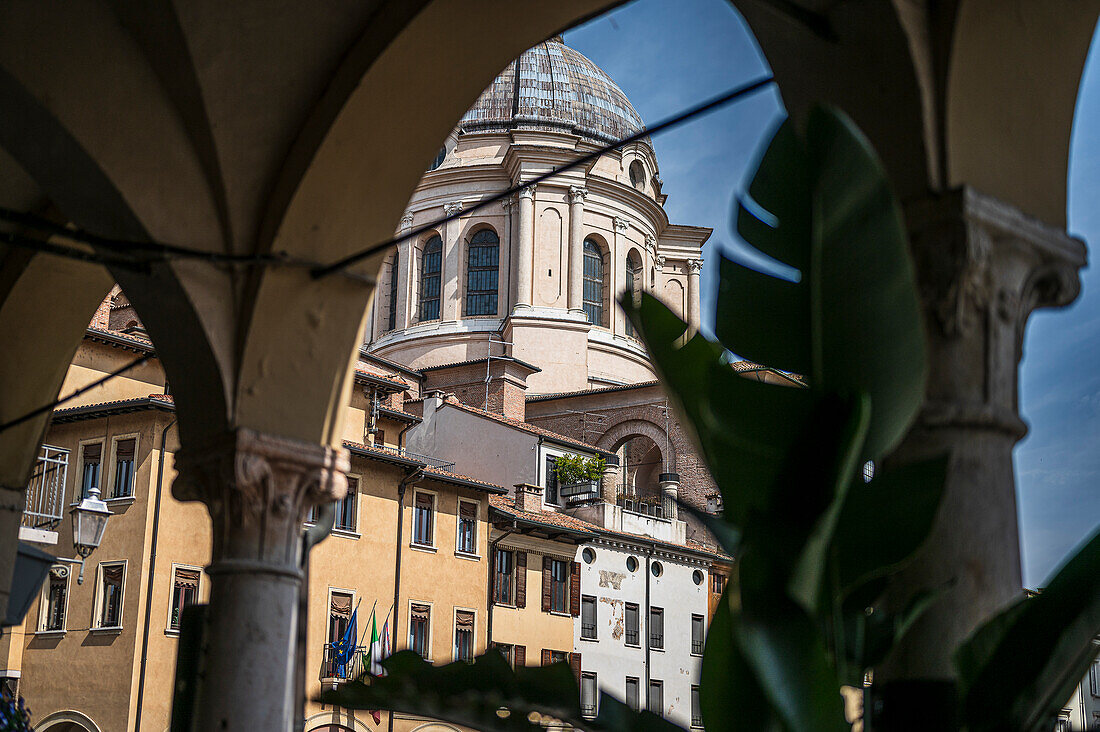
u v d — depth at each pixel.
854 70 4.94
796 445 2.79
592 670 38.34
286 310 7.05
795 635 2.68
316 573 31.91
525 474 43.31
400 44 6.80
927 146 4.69
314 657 31.33
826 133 3.02
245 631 6.67
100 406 31.11
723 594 2.83
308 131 7.05
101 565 30.61
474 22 6.87
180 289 6.80
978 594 4.17
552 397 52.12
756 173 3.12
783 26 5.17
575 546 38.81
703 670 2.79
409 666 3.40
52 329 9.21
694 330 3.03
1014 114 4.95
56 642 30.64
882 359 2.93
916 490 2.92
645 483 53.50
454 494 35.84
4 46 6.35
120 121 6.74
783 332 3.04
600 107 57.69
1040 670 3.01
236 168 7.01
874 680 4.21
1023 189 4.93
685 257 59.53
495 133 56.38
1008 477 4.38
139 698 29.33
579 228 54.75
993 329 4.53
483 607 35.78
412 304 55.28
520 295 53.66
